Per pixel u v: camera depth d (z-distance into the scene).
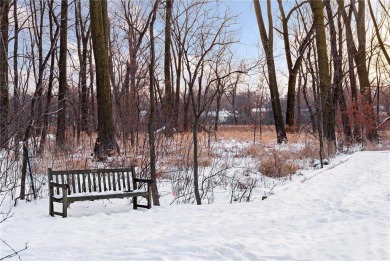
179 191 12.04
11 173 10.97
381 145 29.44
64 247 6.65
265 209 9.67
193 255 6.13
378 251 6.06
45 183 12.04
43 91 11.01
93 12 18.27
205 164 16.52
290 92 32.66
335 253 6.06
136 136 17.23
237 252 6.19
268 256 5.98
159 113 17.23
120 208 10.21
